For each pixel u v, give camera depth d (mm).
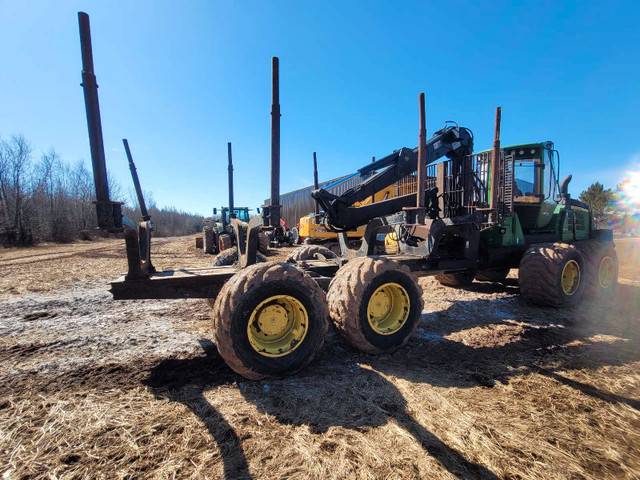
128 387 2590
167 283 3027
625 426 2145
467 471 1747
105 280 7668
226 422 2139
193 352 3303
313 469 1746
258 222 2902
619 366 3010
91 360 3104
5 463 1772
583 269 5164
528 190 5816
